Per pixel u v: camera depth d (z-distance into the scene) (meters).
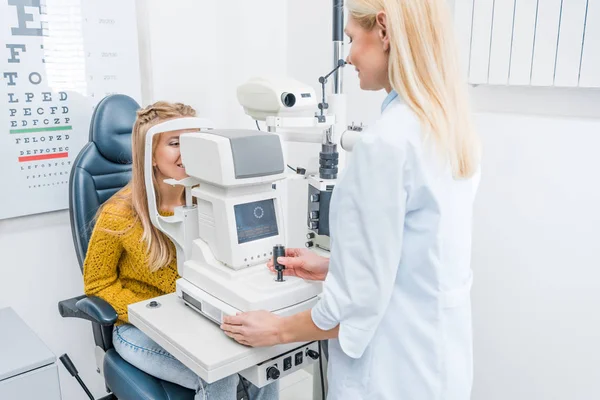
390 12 0.92
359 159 0.94
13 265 1.93
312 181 1.50
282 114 1.55
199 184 1.40
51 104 1.90
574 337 1.68
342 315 0.98
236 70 2.40
